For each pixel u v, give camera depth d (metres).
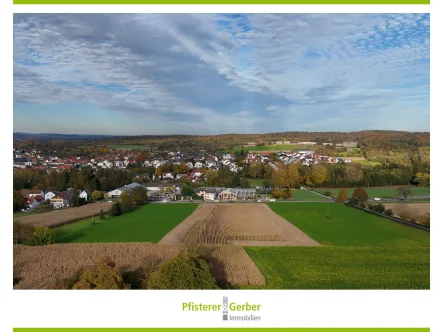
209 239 60.09
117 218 77.69
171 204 98.06
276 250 52.72
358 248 53.72
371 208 84.38
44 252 49.41
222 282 37.16
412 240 59.91
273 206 94.19
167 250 50.22
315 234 64.12
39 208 86.88
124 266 43.34
